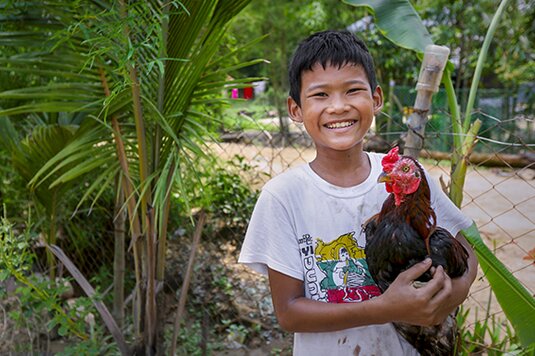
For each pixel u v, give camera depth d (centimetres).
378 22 283
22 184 392
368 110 161
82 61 253
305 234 164
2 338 308
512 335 303
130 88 244
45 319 325
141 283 278
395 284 143
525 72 1191
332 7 1235
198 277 395
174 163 261
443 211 175
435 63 243
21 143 311
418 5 1115
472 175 997
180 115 257
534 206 784
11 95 248
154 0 241
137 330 279
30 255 290
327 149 166
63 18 248
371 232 158
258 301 375
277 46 1420
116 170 268
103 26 218
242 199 412
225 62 331
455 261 151
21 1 245
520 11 1038
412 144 248
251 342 360
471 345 279
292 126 1072
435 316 141
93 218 419
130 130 278
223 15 252
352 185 167
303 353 167
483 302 418
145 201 265
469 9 1084
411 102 1209
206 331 332
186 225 410
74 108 258
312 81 161
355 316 147
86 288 287
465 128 264
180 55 249
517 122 1191
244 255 167
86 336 295
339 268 162
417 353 167
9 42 252
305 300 157
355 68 160
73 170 260
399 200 150
